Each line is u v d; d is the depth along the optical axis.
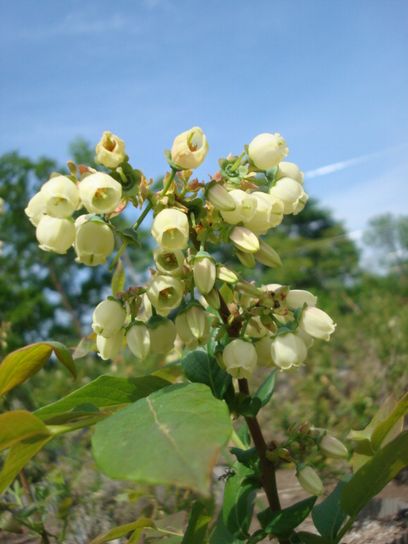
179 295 0.10
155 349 0.10
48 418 0.10
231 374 0.10
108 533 0.11
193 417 0.08
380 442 0.11
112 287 0.11
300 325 0.10
